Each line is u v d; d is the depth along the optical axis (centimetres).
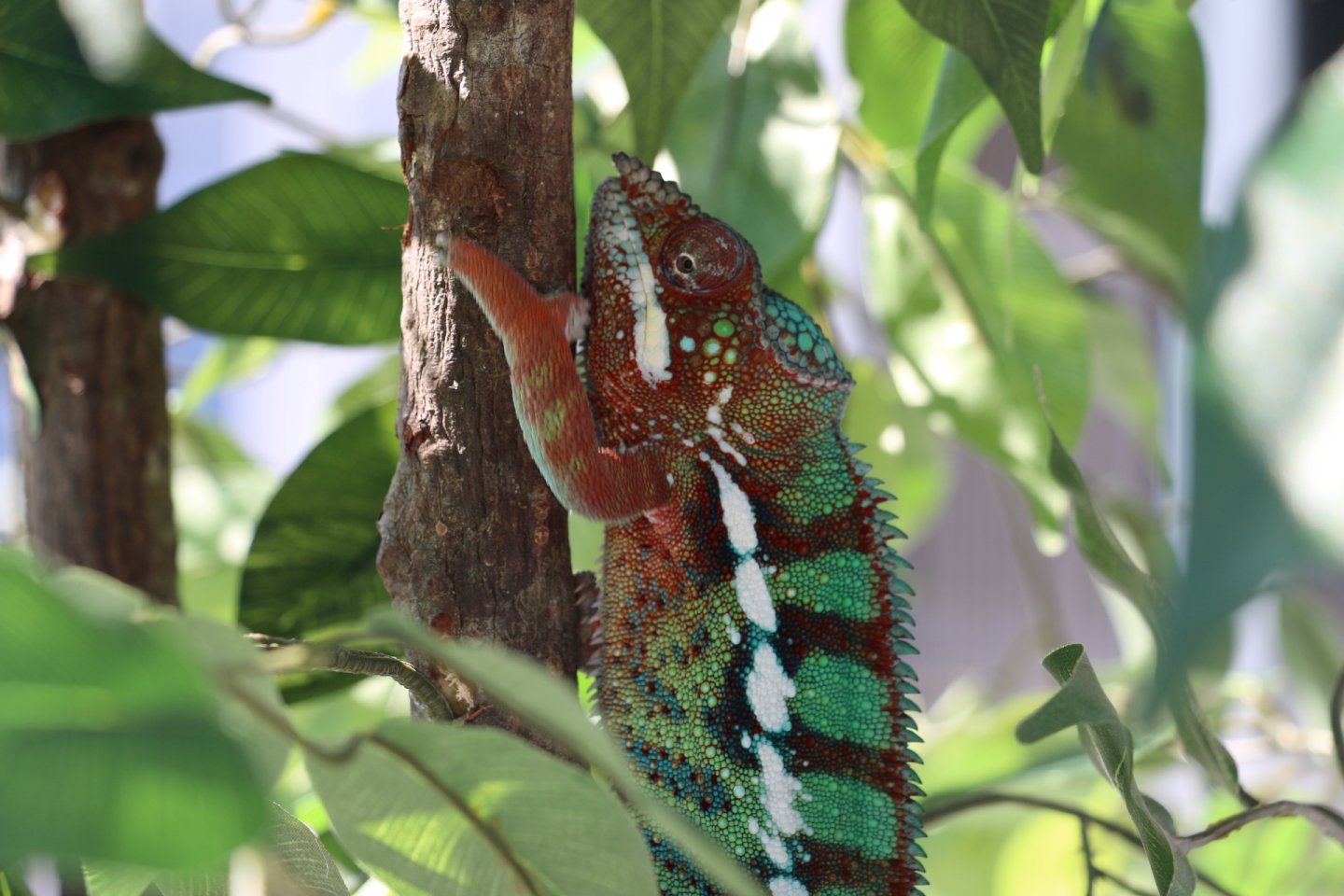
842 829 132
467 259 129
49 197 139
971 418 144
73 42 134
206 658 123
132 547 140
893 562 133
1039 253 144
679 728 133
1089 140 145
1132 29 143
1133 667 150
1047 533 145
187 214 135
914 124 142
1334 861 144
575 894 125
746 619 133
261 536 135
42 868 131
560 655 130
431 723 124
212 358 151
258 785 105
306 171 135
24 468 140
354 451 135
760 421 134
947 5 130
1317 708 152
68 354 139
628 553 134
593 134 140
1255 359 86
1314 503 78
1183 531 84
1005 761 151
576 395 131
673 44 133
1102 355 160
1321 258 90
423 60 129
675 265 133
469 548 130
